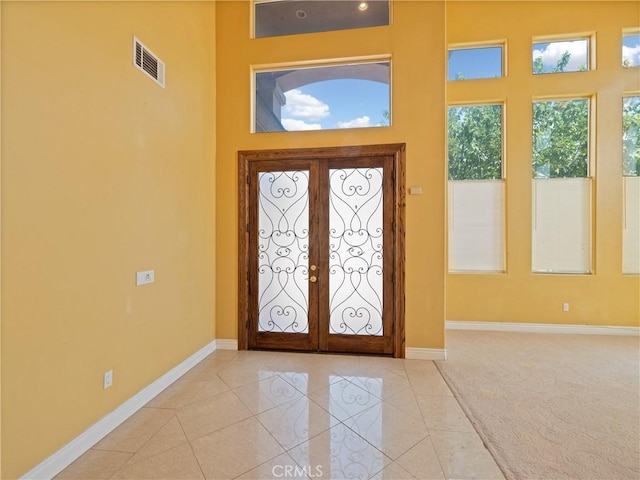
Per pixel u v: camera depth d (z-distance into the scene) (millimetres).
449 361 3256
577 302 4215
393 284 3352
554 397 2537
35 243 1581
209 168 3459
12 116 1471
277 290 3572
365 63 3500
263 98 3662
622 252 4176
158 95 2570
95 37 1942
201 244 3293
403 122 3322
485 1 4324
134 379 2305
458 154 4512
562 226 4312
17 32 1490
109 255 2066
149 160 2461
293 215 3533
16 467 1499
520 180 4301
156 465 1771
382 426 2137
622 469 1763
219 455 1852
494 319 4359
